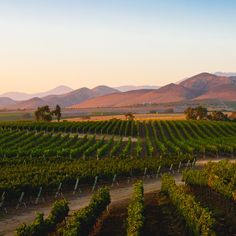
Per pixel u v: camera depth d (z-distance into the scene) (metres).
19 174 48.50
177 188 38.72
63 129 114.94
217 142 91.50
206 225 26.78
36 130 111.75
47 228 28.17
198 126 121.75
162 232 31.75
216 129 119.00
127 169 55.12
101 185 52.81
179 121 135.25
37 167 54.56
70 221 27.58
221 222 34.41
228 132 117.06
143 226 28.81
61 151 71.81
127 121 132.38
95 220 32.38
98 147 84.19
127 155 72.75
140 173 57.84
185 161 67.94
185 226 31.09
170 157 69.31
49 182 45.41
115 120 136.00
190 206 31.25
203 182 47.00
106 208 38.25
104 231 32.19
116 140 100.62
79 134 110.62
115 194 47.78
